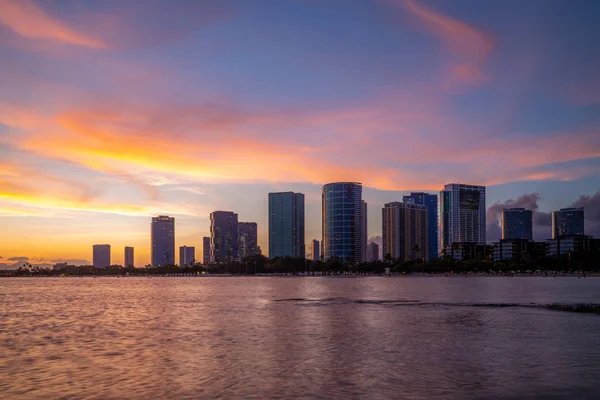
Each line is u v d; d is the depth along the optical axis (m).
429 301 133.25
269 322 88.62
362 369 48.56
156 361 53.31
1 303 151.88
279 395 39.91
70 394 40.62
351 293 180.62
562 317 88.94
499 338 66.38
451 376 45.53
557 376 45.16
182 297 174.25
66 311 120.00
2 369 50.16
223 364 51.38
